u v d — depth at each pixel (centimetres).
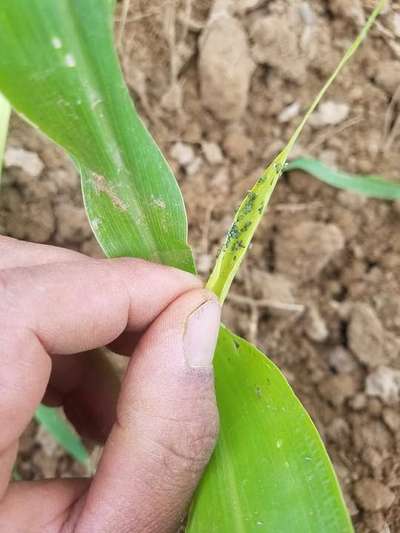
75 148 8
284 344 16
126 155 9
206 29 16
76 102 8
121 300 10
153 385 9
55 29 8
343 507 9
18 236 16
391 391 15
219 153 17
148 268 10
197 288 10
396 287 15
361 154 16
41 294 9
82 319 9
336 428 15
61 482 11
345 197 16
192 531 9
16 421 9
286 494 9
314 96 17
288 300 16
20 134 17
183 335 9
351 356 15
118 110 9
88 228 16
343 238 16
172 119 17
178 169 17
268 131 17
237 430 10
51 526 10
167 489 10
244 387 10
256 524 9
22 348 9
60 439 15
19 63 8
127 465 10
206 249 16
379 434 15
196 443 9
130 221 10
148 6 17
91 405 13
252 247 16
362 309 15
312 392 15
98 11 8
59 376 13
